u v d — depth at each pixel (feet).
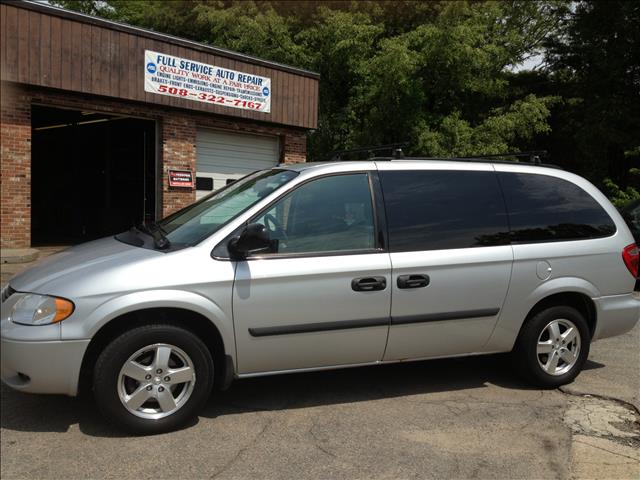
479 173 15.14
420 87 62.95
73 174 56.90
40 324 11.20
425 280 13.66
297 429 12.35
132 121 47.85
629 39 66.90
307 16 71.72
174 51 40.68
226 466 10.69
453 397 14.46
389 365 16.92
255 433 12.11
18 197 34.99
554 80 78.13
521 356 15.05
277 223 12.98
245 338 12.35
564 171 16.26
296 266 12.62
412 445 11.71
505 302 14.53
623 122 67.92
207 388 12.26
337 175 13.78
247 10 68.69
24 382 11.41
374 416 13.15
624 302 15.88
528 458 11.28
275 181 14.01
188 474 10.37
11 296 11.89
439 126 63.87
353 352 13.41
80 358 11.27
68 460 10.77
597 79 71.41
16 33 33.30
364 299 13.15
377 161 14.39
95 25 36.58
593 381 15.88
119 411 11.55
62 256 13.42
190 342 11.98
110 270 11.68
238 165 47.73
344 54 64.28
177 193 42.91
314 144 68.74
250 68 45.55
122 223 50.03
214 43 67.92
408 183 14.33
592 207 16.03
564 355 15.30
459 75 63.52
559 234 15.33
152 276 11.68
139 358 11.81
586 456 11.42
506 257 14.48
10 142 34.30
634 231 28.73
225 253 12.34
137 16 84.07
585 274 15.35
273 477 10.34
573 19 72.74
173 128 42.24
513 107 63.62
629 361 17.81
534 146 77.25
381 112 63.57
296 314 12.64
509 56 69.21
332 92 68.90
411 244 13.78
